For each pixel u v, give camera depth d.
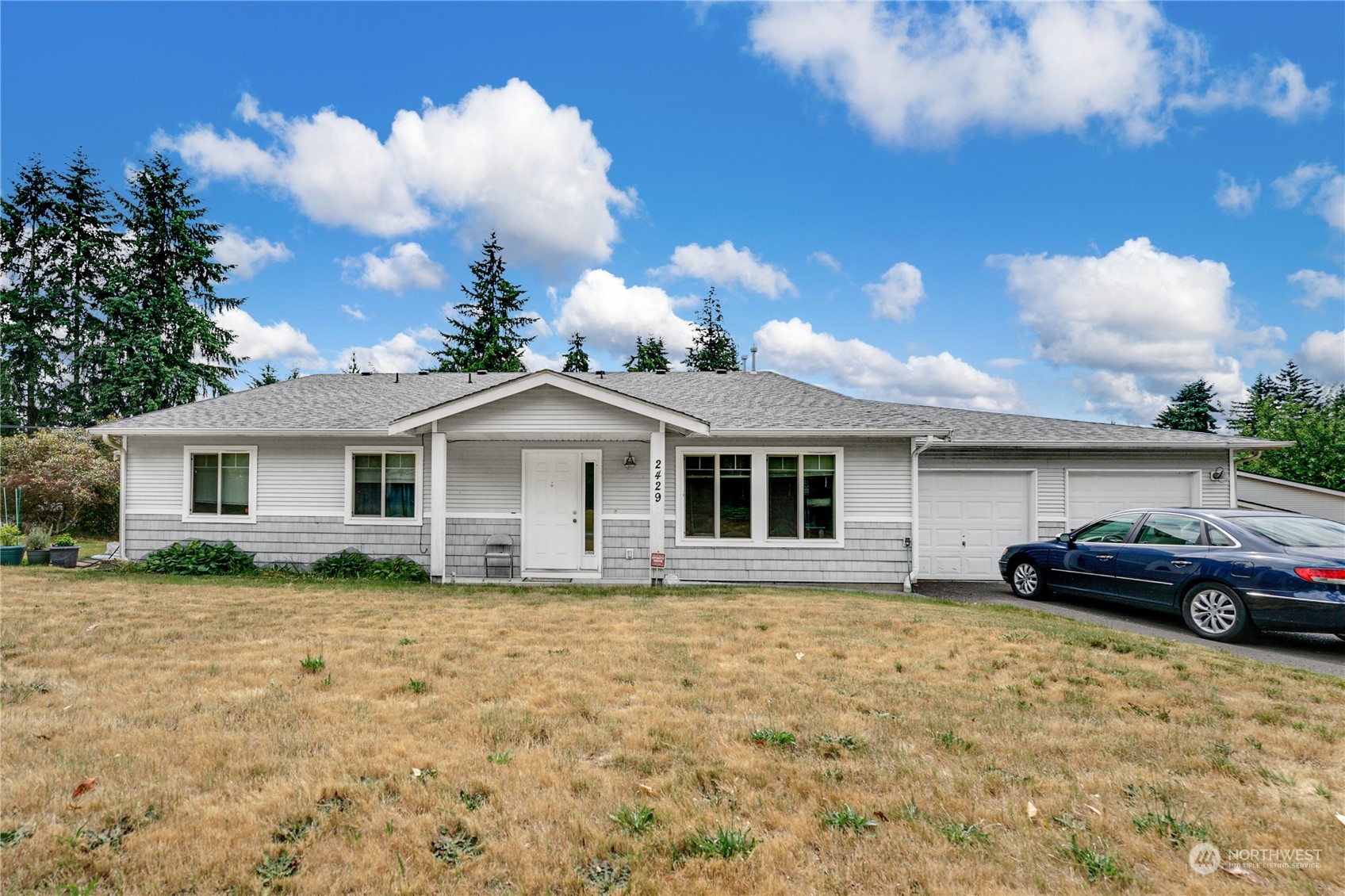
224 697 4.62
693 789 3.32
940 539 12.67
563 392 11.20
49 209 32.41
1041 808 3.13
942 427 11.32
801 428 11.42
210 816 2.95
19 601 8.57
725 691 4.95
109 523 22.95
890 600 9.55
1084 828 2.94
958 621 7.68
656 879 2.55
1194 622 7.47
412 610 8.35
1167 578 7.79
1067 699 4.82
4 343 30.39
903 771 3.53
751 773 3.48
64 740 3.77
